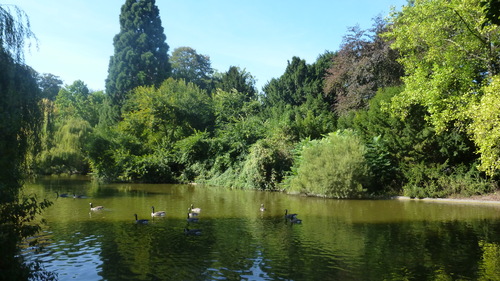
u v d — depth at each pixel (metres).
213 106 45.22
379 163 25.06
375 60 32.06
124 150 38.94
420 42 20.98
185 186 32.88
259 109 48.38
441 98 19.83
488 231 13.09
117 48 54.31
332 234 12.80
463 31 19.17
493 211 17.83
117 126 44.06
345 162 22.77
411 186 23.69
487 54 18.48
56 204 19.81
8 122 7.80
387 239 11.99
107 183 35.06
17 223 7.97
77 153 42.16
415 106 23.81
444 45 20.02
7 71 8.12
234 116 43.72
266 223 14.81
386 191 24.91
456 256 9.99
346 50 34.75
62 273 8.62
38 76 9.66
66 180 37.75
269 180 29.52
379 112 26.86
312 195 25.09
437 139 23.16
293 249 10.79
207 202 21.33
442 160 24.23
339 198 23.38
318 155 24.55
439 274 8.55
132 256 9.99
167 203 20.66
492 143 14.23
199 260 9.68
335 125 33.22
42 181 36.22
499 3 7.17
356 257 9.97
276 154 29.89
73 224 14.31
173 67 66.19
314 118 33.75
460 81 19.33
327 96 42.81
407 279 8.26
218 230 13.43
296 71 46.72
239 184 31.19
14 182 8.19
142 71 52.28
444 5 18.41
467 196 22.23
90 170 46.12
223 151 35.81
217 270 8.89
